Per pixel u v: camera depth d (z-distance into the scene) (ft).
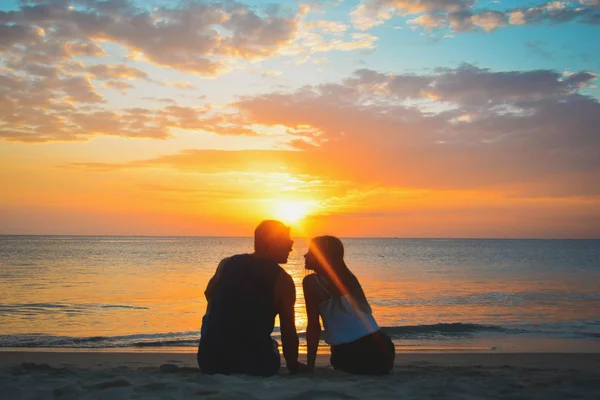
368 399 11.97
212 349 15.21
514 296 82.53
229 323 15.24
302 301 76.18
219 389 12.50
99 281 103.71
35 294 78.54
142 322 53.16
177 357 31.91
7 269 140.56
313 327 17.04
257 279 15.31
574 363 29.48
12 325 50.39
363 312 17.21
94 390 12.73
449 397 12.35
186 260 203.21
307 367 16.79
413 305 70.74
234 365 15.08
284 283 15.51
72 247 370.73
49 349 37.78
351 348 16.79
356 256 283.18
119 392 12.10
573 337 45.03
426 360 30.73
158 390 12.53
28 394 12.40
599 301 75.66
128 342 41.24
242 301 15.24
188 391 12.31
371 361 16.71
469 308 67.51
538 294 85.81
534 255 306.76
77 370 17.85
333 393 12.18
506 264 196.44
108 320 54.29
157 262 185.47
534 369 23.54
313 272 17.65
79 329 48.49
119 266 159.12
